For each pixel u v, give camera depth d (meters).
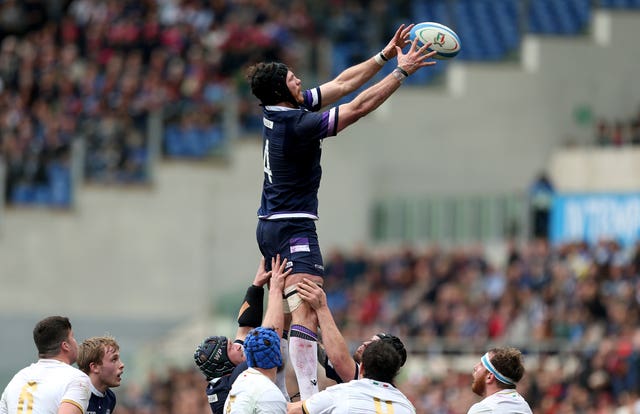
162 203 106.50
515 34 114.12
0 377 102.25
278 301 29.50
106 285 105.38
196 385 80.38
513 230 96.56
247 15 113.44
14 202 103.69
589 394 66.31
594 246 84.50
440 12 114.06
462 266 86.19
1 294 103.44
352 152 110.75
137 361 96.69
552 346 74.31
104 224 105.38
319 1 114.75
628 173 104.06
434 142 112.56
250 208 107.88
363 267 93.44
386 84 28.94
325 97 29.92
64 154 104.94
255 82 29.20
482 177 112.44
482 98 112.69
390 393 28.42
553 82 113.06
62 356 31.12
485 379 30.61
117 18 112.12
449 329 80.81
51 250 104.31
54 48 111.19
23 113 105.88
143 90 108.12
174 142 106.88
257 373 27.95
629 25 114.38
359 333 83.75
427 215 104.25
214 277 106.88
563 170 109.50
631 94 114.00
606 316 74.69
